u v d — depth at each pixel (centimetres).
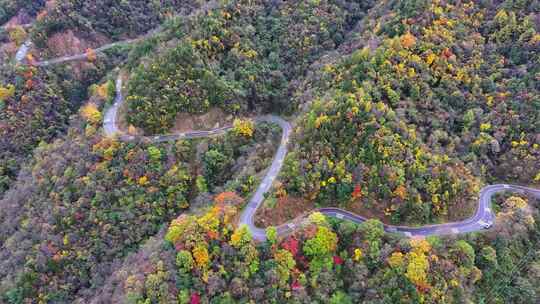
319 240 12938
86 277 15612
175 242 13125
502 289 13612
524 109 16312
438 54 17125
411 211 14200
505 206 14988
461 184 14638
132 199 16512
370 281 12862
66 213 16088
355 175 14262
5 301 15088
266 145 17725
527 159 15775
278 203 14525
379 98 15662
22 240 16200
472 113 16312
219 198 14750
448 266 12888
